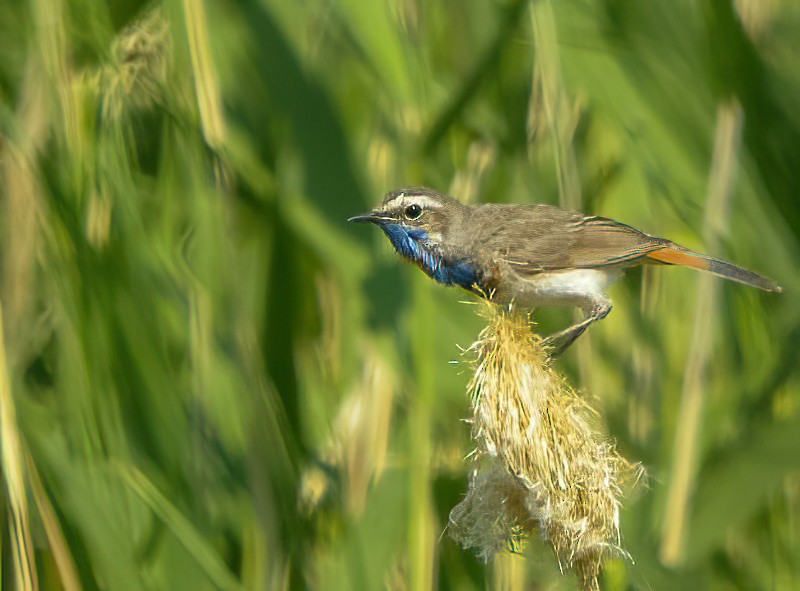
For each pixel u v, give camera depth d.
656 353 5.25
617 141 5.26
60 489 5.15
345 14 5.16
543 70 5.20
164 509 5.15
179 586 5.16
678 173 5.22
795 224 5.22
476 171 5.24
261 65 5.19
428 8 5.24
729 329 5.24
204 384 5.17
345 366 5.20
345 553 5.17
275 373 5.20
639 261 5.21
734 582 5.21
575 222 5.21
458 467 5.20
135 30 5.16
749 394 5.23
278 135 5.19
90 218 5.16
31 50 5.16
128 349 5.16
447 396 5.20
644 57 5.21
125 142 5.16
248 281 5.20
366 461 5.18
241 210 5.20
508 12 5.16
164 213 5.17
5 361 5.13
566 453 5.11
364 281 5.19
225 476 5.18
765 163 5.21
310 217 5.19
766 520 5.22
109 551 5.14
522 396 5.11
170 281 5.17
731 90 5.20
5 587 5.15
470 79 5.16
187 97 5.15
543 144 5.24
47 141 5.16
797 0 5.21
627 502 5.18
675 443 5.20
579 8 5.21
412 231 5.20
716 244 5.21
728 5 5.19
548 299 5.21
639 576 5.18
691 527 5.18
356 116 5.21
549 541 5.12
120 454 5.16
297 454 5.19
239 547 5.18
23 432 5.15
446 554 5.20
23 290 5.17
